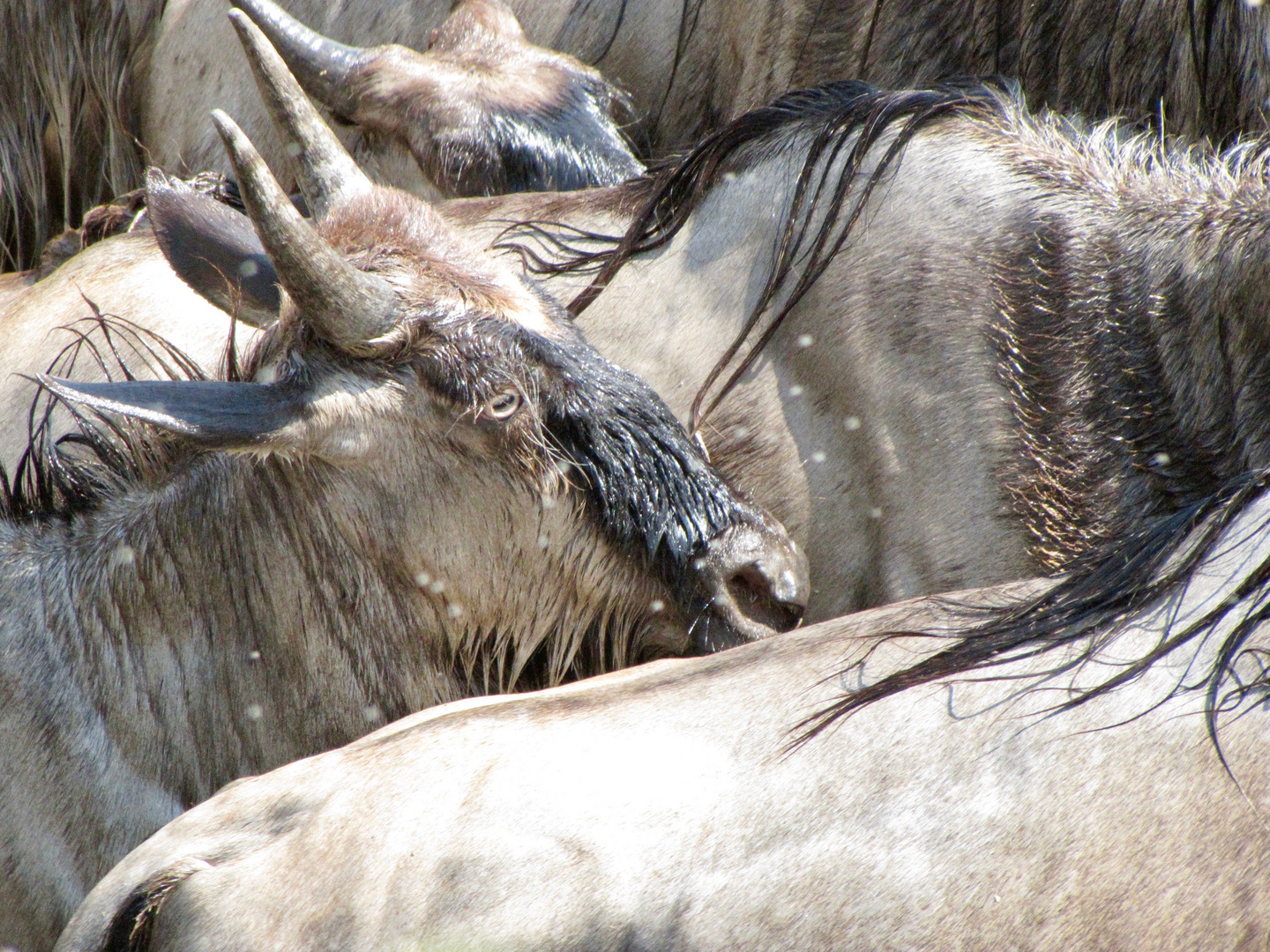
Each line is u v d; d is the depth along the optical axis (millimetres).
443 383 13289
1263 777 8695
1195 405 13820
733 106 21203
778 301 15414
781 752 9617
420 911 9469
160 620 13930
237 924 9828
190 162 25453
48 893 13539
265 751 14125
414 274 13695
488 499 13672
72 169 26547
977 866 8773
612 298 16125
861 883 8859
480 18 22062
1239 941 8234
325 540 13898
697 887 9086
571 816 9586
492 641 14414
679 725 10062
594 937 9102
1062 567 13133
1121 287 14359
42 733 13719
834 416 15039
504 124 20438
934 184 15141
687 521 13945
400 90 20984
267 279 15477
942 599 11086
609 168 20547
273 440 12875
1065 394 14133
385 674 14297
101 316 16375
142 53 25969
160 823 13734
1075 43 18406
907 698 9719
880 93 16016
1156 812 8734
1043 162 15266
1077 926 8477
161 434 14219
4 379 17938
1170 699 9234
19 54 26328
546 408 13609
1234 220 14141
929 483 14422
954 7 19125
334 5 25000
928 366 14562
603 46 22375
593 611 14234
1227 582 9945
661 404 14312
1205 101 17812
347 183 14742
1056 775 9016
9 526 14672
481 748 10234
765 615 14062
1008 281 14555
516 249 16672
